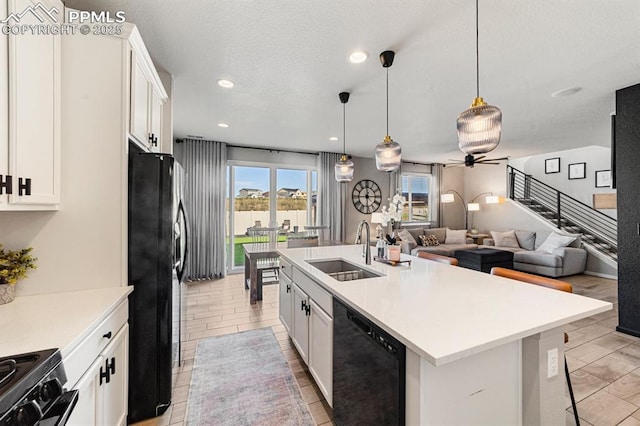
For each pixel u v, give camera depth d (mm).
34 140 1281
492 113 1565
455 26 1884
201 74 2566
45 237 1480
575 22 1823
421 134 4695
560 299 1400
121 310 1530
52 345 981
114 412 1432
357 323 1360
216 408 1830
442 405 1022
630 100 2811
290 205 6094
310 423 1703
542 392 1170
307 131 4516
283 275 2785
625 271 2893
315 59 2311
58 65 1438
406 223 7586
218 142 5227
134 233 1691
